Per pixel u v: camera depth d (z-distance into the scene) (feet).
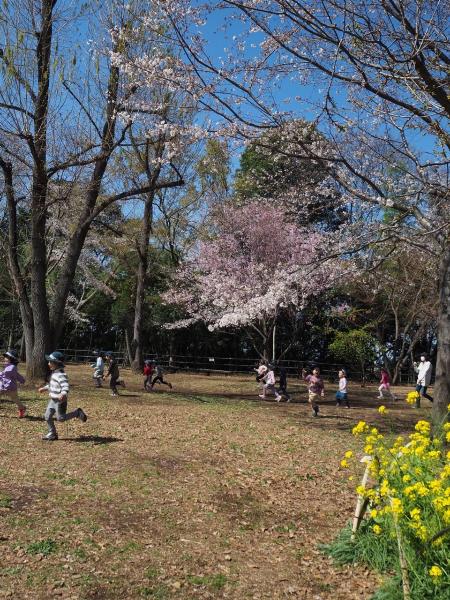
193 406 49.29
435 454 15.39
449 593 12.81
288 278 51.93
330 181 51.96
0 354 122.11
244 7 29.27
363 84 29.71
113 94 52.85
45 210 54.60
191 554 16.57
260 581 15.01
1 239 68.85
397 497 14.42
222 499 22.13
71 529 17.85
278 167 65.16
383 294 94.17
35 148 51.21
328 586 14.80
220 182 89.56
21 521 18.26
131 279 118.32
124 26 45.29
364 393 74.90
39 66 50.85
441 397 34.45
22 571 14.78
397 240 41.68
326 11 29.94
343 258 52.90
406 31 29.55
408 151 35.91
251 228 82.64
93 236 102.58
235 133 35.55
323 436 37.17
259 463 28.58
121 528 18.28
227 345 122.11
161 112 45.24
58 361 30.99
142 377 81.66
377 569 15.52
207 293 87.20
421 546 13.64
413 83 29.91
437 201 36.29
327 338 111.14
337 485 25.07
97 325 138.31
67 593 13.78
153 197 90.53
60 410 30.45
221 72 32.07
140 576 14.89
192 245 101.65
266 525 19.51
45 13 49.29
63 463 25.93
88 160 52.19
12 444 29.19
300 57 30.45
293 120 35.96
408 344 103.14
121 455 28.17
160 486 23.22
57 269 113.60
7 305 129.08
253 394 65.00
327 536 18.56
